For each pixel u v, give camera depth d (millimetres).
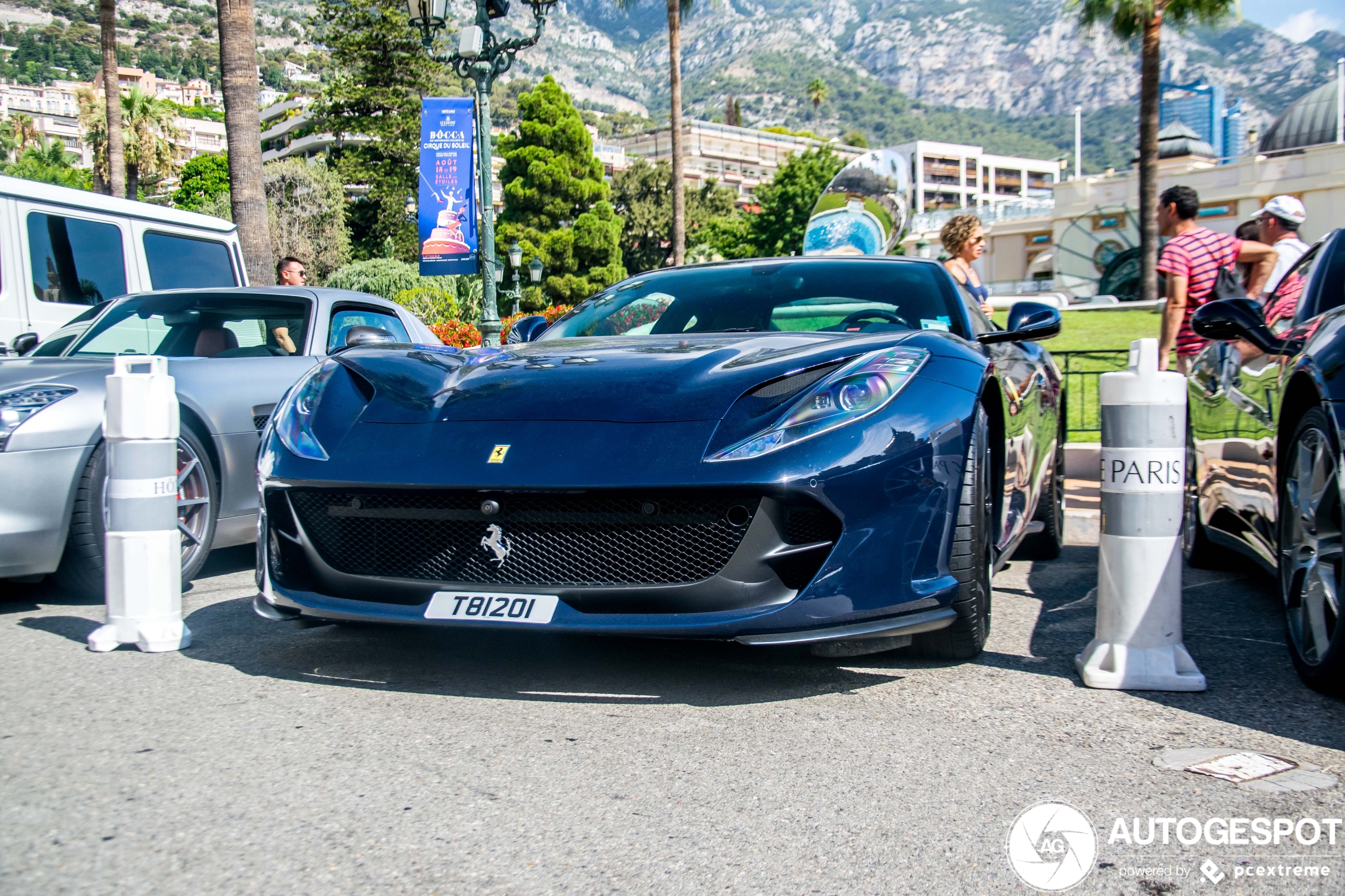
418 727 2109
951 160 134875
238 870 1475
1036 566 4203
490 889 1431
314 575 2463
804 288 3484
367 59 45250
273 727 2104
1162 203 4934
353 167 45094
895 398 2354
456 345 11234
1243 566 4043
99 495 3393
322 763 1905
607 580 2244
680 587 2184
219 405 3848
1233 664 2625
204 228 7262
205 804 1709
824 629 2195
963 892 1434
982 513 2488
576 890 1429
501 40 9305
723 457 2176
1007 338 3195
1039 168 145500
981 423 2523
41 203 6176
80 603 3434
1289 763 1916
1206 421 3781
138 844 1557
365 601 2393
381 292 24844
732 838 1598
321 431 2516
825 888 1441
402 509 2328
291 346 4516
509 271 44906
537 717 2172
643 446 2219
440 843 1571
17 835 1582
